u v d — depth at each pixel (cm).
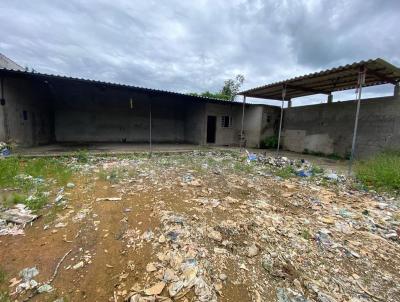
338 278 205
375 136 838
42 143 1011
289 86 905
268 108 1274
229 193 417
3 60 998
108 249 230
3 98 707
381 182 500
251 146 1310
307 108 1129
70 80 768
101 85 827
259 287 190
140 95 1340
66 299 169
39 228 263
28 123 872
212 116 1301
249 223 297
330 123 1013
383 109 813
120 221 286
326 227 304
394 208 382
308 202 395
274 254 234
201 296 175
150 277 194
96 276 194
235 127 1396
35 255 215
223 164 699
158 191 403
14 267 198
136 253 225
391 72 654
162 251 228
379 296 186
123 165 615
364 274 213
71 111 1176
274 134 1313
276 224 301
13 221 267
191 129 1388
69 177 462
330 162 852
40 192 361
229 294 181
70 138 1184
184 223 283
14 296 170
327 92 1009
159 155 842
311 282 198
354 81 804
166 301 169
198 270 202
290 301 175
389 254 248
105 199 354
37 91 952
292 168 656
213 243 247
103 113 1252
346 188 497
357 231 297
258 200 388
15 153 681
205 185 456
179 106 1470
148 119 1379
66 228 266
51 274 193
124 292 178
